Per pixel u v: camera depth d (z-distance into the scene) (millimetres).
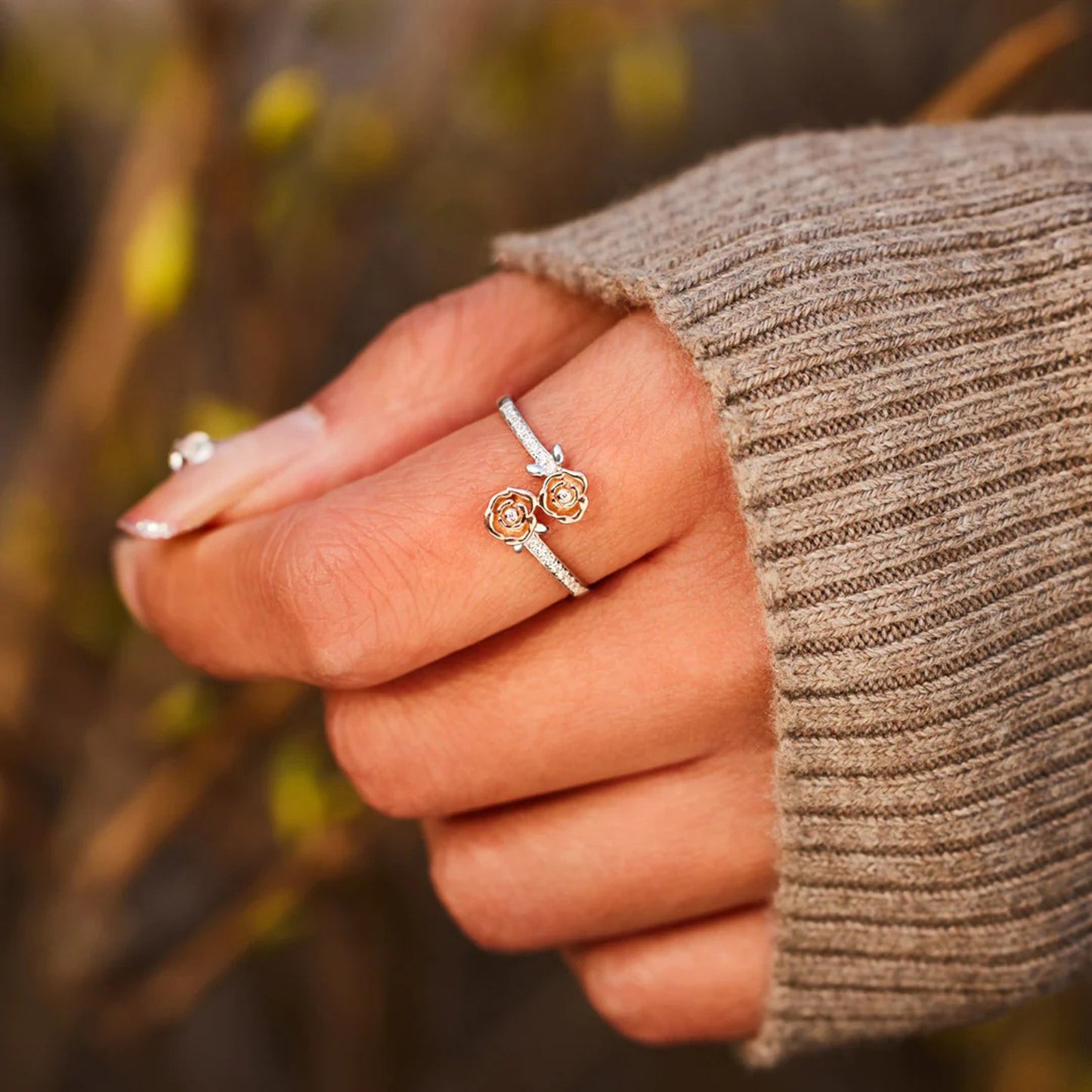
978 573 199
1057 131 221
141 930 298
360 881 293
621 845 216
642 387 203
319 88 255
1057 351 202
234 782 287
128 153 287
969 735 200
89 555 291
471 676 211
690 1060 384
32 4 278
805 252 200
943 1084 388
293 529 204
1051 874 208
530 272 218
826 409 195
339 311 307
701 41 307
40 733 299
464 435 205
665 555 206
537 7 265
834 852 206
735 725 210
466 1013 376
